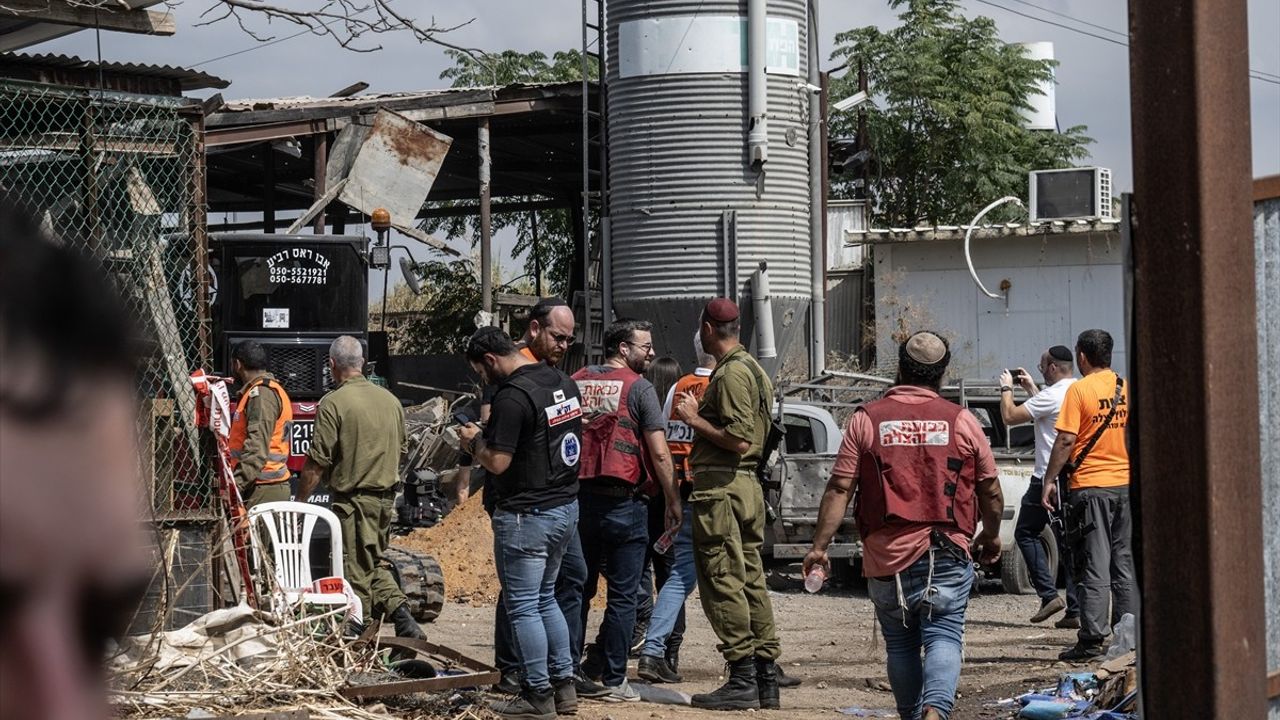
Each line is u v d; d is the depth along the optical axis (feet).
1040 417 47.62
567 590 35.91
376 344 87.71
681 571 40.73
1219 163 12.71
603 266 99.55
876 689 40.65
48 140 35.04
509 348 33.14
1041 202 114.52
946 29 160.35
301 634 30.27
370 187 91.50
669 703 36.94
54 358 2.11
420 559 53.52
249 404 42.29
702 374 42.45
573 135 115.85
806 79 99.86
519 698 32.22
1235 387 12.82
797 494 65.26
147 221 35.60
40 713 2.07
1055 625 52.01
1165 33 12.78
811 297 100.48
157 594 27.45
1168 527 12.82
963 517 27.17
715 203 96.07
